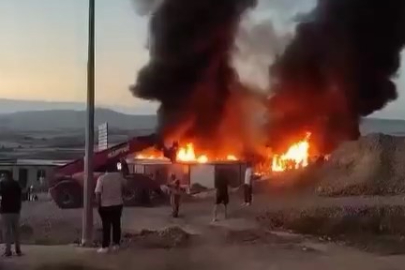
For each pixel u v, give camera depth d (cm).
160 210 2573
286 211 2180
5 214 1187
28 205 2919
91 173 1372
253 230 1767
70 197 2811
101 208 1230
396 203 2427
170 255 1284
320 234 1825
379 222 1923
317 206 2330
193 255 1302
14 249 1308
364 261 1273
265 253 1371
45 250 1287
